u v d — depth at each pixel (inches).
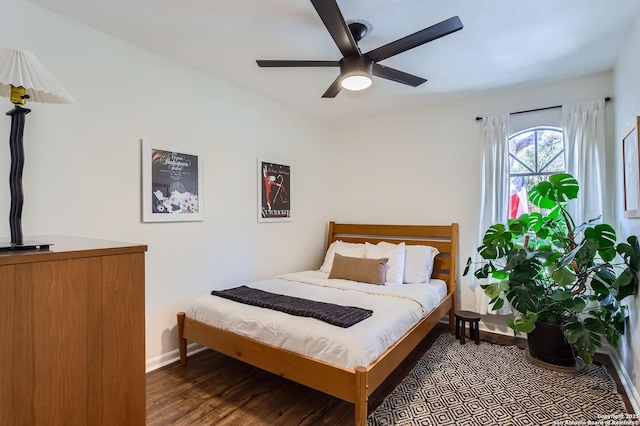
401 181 160.1
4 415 33.2
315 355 73.8
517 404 81.7
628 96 91.6
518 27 86.2
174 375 96.8
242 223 130.9
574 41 93.6
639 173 78.7
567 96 122.6
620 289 86.0
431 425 73.5
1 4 74.0
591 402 82.5
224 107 123.6
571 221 109.4
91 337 40.0
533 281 108.0
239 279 129.4
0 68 43.8
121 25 86.7
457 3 75.7
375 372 70.6
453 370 100.3
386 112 161.0
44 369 36.1
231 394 86.7
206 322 96.1
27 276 35.0
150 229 101.3
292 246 156.5
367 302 100.0
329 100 144.3
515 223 114.9
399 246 141.9
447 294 138.9
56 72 81.9
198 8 78.4
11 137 45.2
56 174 82.0
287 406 81.4
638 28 80.1
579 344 91.0
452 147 146.7
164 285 104.7
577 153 116.8
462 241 144.1
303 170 163.2
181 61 107.4
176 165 107.8
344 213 177.8
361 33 84.7
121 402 42.7
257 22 84.3
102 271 41.1
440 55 101.7
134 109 97.4
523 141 133.7
